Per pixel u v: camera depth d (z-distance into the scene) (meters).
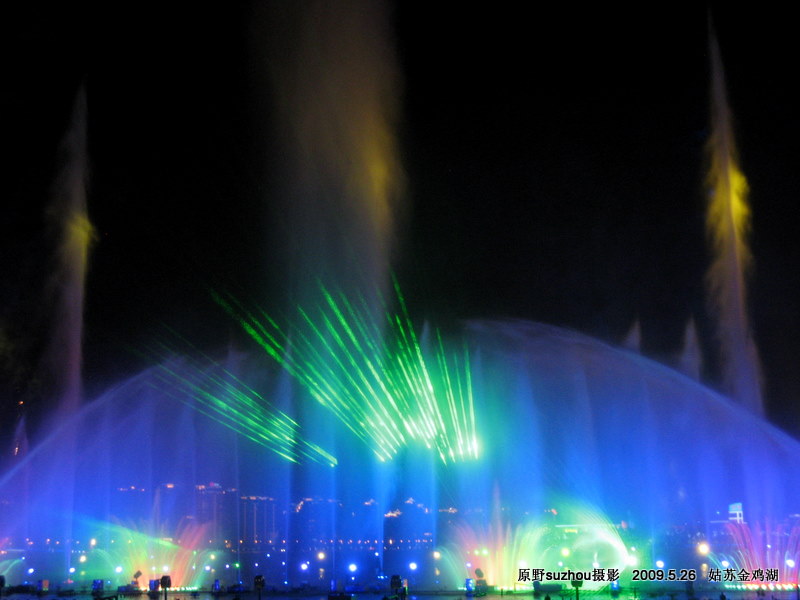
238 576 47.03
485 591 33.03
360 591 35.72
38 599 33.66
